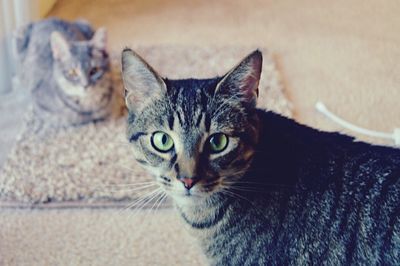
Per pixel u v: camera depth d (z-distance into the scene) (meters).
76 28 0.79
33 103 0.74
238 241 0.43
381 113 0.72
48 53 0.74
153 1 1.00
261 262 0.43
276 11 0.97
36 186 0.61
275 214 0.42
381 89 0.76
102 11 0.96
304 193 0.41
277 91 0.74
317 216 0.41
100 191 0.60
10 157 0.65
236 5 0.99
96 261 0.53
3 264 0.53
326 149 0.42
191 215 0.44
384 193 0.39
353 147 0.42
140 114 0.42
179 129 0.40
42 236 0.56
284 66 0.81
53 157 0.65
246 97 0.41
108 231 0.56
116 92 0.75
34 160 0.65
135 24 0.93
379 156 0.41
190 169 0.40
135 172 0.63
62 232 0.56
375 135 0.67
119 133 0.70
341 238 0.40
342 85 0.77
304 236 0.41
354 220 0.40
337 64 0.82
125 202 0.59
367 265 0.39
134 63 0.41
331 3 0.99
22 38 0.77
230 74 0.40
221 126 0.40
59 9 0.97
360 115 0.72
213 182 0.41
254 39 0.88
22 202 0.59
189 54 0.83
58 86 0.71
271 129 0.43
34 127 0.71
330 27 0.92
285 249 0.42
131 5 0.98
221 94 0.40
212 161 0.40
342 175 0.41
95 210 0.59
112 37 0.89
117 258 0.54
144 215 0.58
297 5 0.98
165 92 0.41
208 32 0.90
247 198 0.42
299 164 0.42
